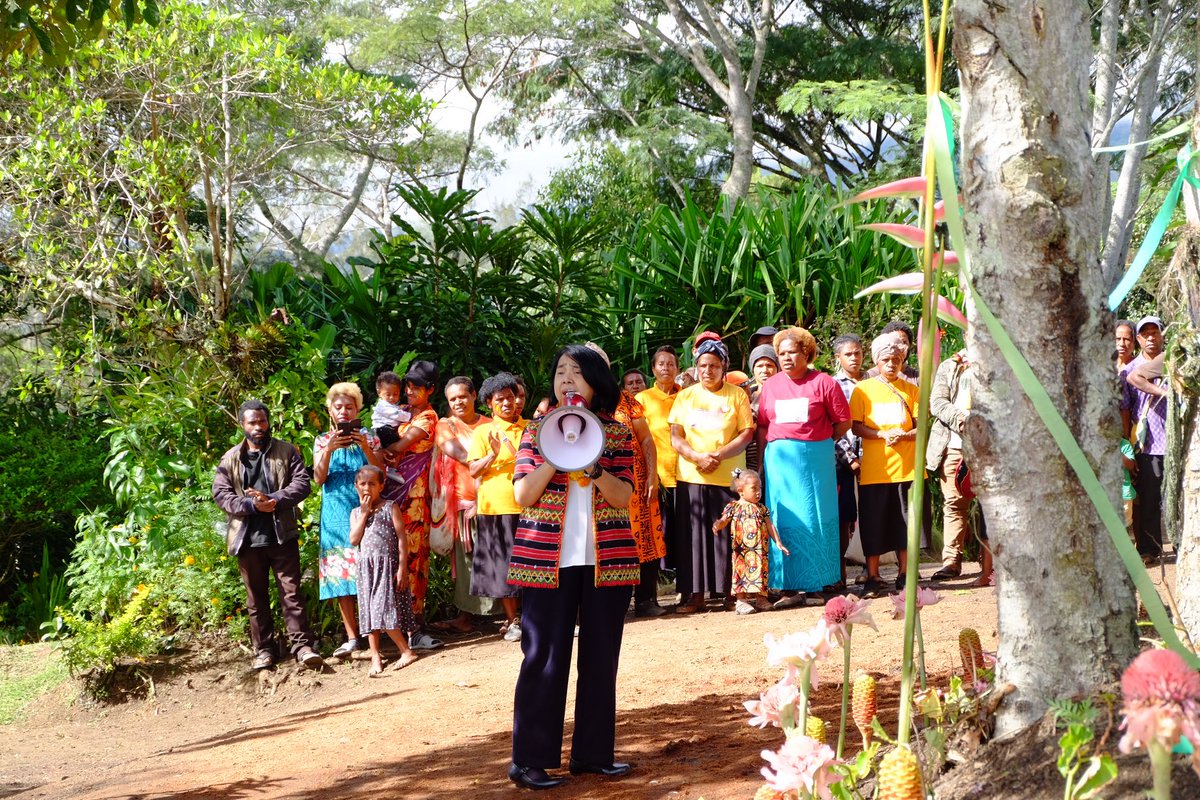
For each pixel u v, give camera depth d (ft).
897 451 25.13
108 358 29.43
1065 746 6.72
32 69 28.89
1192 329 10.68
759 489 24.50
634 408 24.64
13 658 27.96
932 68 7.17
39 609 33.42
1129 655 9.00
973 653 10.54
